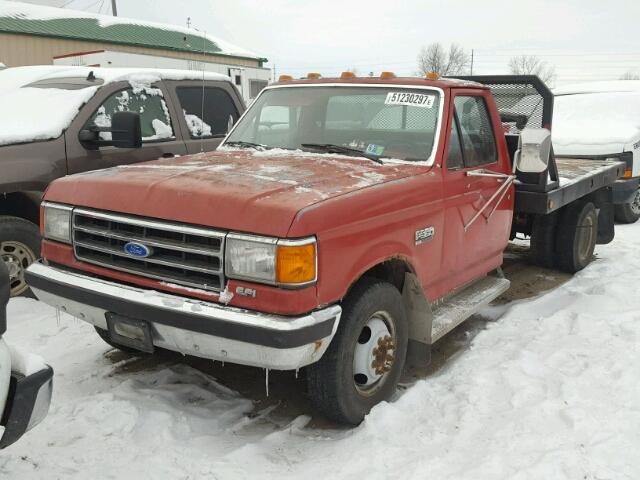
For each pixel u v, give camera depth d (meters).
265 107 4.98
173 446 3.34
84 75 6.16
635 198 10.36
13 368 2.44
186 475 3.07
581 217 6.77
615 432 3.39
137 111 5.94
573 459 3.13
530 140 4.41
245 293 3.07
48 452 3.26
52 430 3.47
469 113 4.67
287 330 2.95
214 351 3.17
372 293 3.54
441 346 4.93
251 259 3.04
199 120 6.47
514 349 4.59
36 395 2.45
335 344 3.39
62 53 22.48
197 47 25.47
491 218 4.91
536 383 4.01
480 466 3.09
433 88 4.39
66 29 22.98
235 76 10.31
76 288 3.54
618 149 9.36
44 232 3.88
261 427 3.69
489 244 4.96
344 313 3.42
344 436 3.56
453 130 4.37
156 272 3.38
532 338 4.80
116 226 3.51
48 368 2.51
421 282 4.02
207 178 3.52
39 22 22.59
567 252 6.78
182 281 3.28
